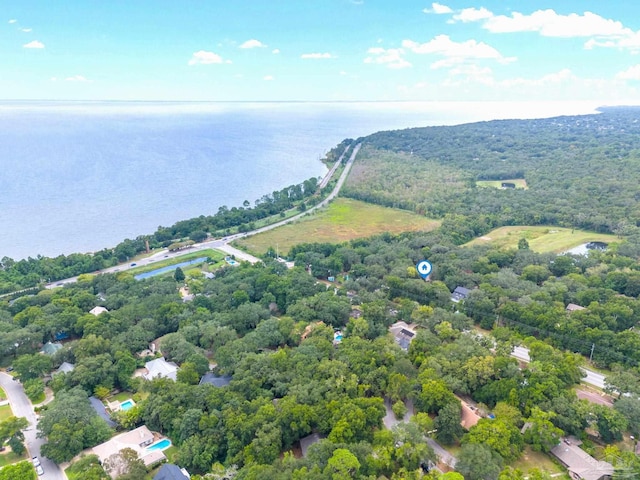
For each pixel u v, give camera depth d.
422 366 120.00
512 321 149.00
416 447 90.38
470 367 116.38
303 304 160.88
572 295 163.88
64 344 142.00
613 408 103.88
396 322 159.00
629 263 191.25
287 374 117.94
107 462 91.81
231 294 174.25
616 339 130.38
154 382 117.06
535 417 98.25
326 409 102.50
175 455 98.25
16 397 123.62
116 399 123.12
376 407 103.19
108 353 133.00
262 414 100.62
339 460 83.06
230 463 94.00
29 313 156.12
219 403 107.19
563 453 95.50
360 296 169.75
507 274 183.38
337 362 118.62
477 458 86.50
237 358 126.38
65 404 107.88
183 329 145.62
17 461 99.06
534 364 116.31
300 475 81.50
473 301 160.50
